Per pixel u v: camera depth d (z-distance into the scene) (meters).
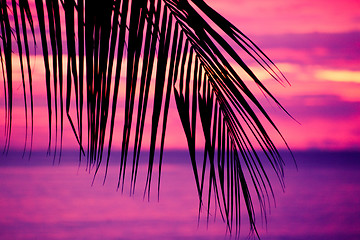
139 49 0.94
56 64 0.92
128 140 0.94
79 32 0.92
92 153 0.90
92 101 0.91
